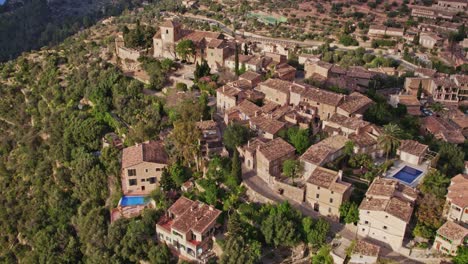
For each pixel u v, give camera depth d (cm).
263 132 12369
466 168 11631
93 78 16875
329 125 12575
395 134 11394
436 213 9369
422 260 8900
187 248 9769
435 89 16638
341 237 9450
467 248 8600
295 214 9581
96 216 11688
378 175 10669
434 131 13812
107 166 12825
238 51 17862
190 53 17575
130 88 15450
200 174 11488
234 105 14075
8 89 19462
